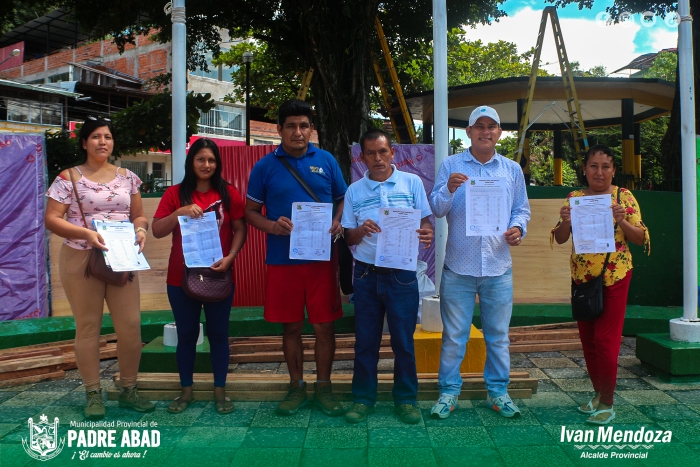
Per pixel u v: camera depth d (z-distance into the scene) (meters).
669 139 8.70
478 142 3.51
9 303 5.69
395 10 12.63
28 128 21.94
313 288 3.61
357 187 3.62
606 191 3.63
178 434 3.34
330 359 3.72
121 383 3.75
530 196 6.39
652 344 4.44
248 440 3.25
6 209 5.66
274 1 11.85
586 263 3.53
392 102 10.55
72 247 3.51
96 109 24.84
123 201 3.63
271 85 18.30
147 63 29.20
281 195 3.61
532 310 5.88
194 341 3.75
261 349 5.02
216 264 3.55
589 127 16.41
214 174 3.70
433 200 3.54
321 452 3.08
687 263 4.47
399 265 3.40
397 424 3.47
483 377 3.93
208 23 12.84
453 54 19.22
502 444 3.16
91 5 11.94
